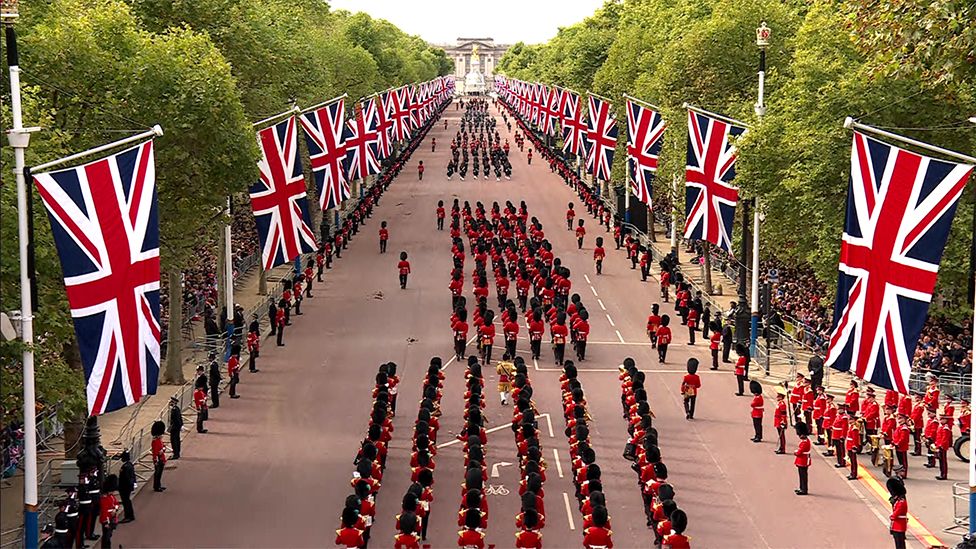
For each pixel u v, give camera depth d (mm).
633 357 66375
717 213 61688
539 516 35688
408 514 35500
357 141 97000
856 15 49875
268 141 59719
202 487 44344
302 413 54531
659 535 37250
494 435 51156
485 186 148875
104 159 35625
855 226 37781
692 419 53656
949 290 55906
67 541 37250
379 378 52219
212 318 70625
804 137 58844
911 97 56312
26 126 40125
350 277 90875
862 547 38344
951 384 54406
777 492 43875
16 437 45531
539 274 77438
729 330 64625
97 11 56500
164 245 55625
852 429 45156
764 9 89312
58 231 34000
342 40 150375
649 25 132750
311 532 39562
